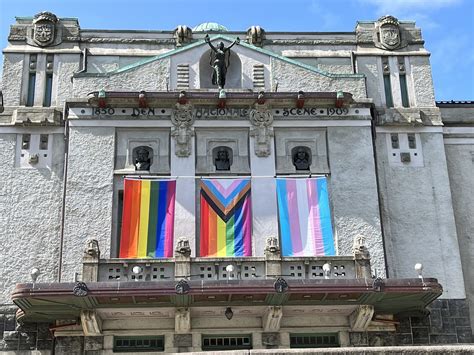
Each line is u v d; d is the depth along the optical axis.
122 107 31.25
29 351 28.36
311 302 26.69
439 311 30.02
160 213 29.69
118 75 32.41
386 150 32.66
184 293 24.98
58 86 33.53
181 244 27.64
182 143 30.86
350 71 35.25
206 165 30.81
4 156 31.59
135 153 31.00
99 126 31.03
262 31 36.09
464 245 32.66
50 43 34.47
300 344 28.08
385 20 35.75
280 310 26.92
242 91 31.56
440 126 33.31
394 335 28.92
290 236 29.58
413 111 33.38
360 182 30.84
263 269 27.72
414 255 31.05
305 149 31.45
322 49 35.91
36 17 34.72
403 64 34.94
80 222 29.58
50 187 31.25
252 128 31.30
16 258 30.08
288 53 35.72
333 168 30.98
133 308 26.58
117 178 30.50
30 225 30.61
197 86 32.72
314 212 30.02
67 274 28.75
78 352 27.48
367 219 30.27
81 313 26.50
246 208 29.97
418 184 32.22
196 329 27.73
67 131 31.08
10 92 32.94
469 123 34.69
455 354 16.47
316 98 31.25
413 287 25.78
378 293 25.81
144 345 27.70
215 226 29.55
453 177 33.72
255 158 30.89
